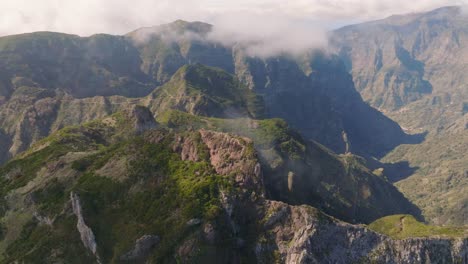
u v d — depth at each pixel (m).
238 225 138.75
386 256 139.12
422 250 143.75
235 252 133.88
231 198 140.25
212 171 152.12
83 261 144.12
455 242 147.75
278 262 132.75
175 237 131.25
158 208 143.75
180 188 147.00
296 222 137.62
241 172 149.75
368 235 140.12
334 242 136.62
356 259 136.62
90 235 145.12
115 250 137.25
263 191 148.25
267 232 137.75
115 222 147.00
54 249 150.12
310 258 131.00
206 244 130.25
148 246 134.00
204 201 139.00
